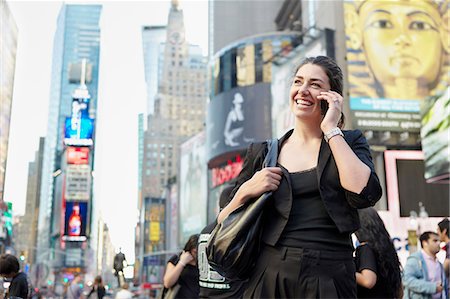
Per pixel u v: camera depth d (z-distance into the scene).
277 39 27.14
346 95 17.67
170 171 42.22
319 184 1.31
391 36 18.48
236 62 28.28
